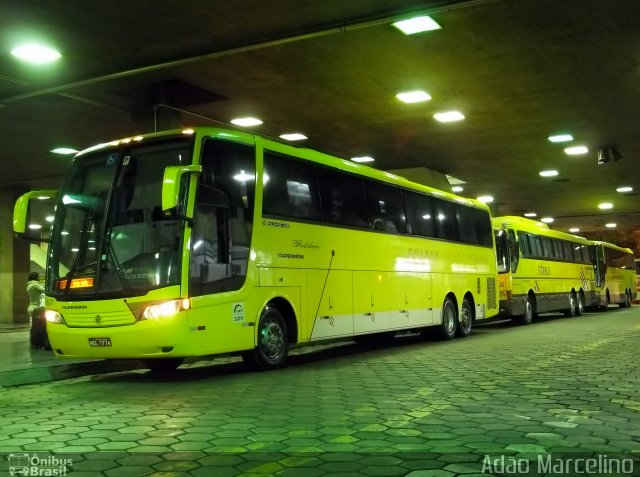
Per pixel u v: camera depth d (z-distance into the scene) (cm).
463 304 1727
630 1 912
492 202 3128
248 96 1344
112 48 1059
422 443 559
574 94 1357
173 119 1260
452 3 908
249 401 764
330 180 1214
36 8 905
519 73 1220
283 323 1074
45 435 596
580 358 1189
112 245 922
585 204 3198
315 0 898
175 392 848
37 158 1891
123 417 678
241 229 983
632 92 1345
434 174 2216
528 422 640
